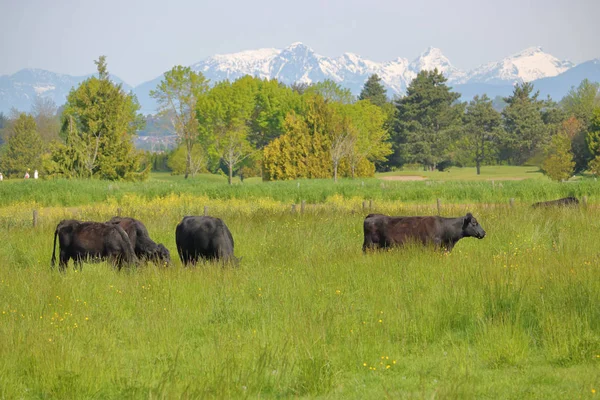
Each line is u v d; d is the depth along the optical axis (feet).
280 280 143.43
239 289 137.69
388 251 172.24
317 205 362.53
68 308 126.21
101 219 274.16
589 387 86.48
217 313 122.83
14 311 120.78
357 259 162.91
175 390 86.33
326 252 183.52
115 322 119.24
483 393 86.43
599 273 132.67
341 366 98.07
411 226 181.78
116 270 162.61
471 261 154.40
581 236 201.46
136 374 94.79
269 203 388.37
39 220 276.21
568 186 411.34
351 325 112.27
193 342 110.11
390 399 84.02
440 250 176.14
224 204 382.63
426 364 99.55
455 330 115.14
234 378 92.43
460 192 421.59
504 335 103.76
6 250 199.41
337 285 139.23
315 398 88.12
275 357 97.96
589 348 98.68
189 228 173.88
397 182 602.85
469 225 182.50
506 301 119.03
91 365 95.76
